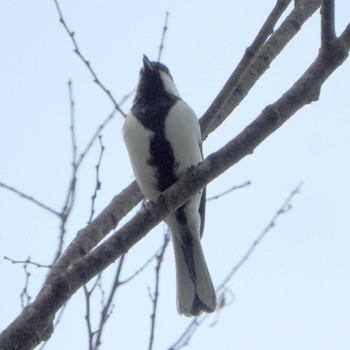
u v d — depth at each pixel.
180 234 9.45
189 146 8.92
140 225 6.00
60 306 5.21
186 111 9.06
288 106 6.14
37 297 5.80
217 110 8.48
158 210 6.18
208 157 6.38
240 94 8.62
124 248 5.80
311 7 8.95
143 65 9.73
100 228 7.50
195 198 9.15
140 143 9.00
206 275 9.20
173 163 8.97
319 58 6.20
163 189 9.16
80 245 7.07
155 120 9.01
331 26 6.06
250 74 8.65
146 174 9.12
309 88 6.17
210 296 8.98
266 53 8.70
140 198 8.53
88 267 5.46
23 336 4.99
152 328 7.43
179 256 9.46
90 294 7.09
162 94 9.48
